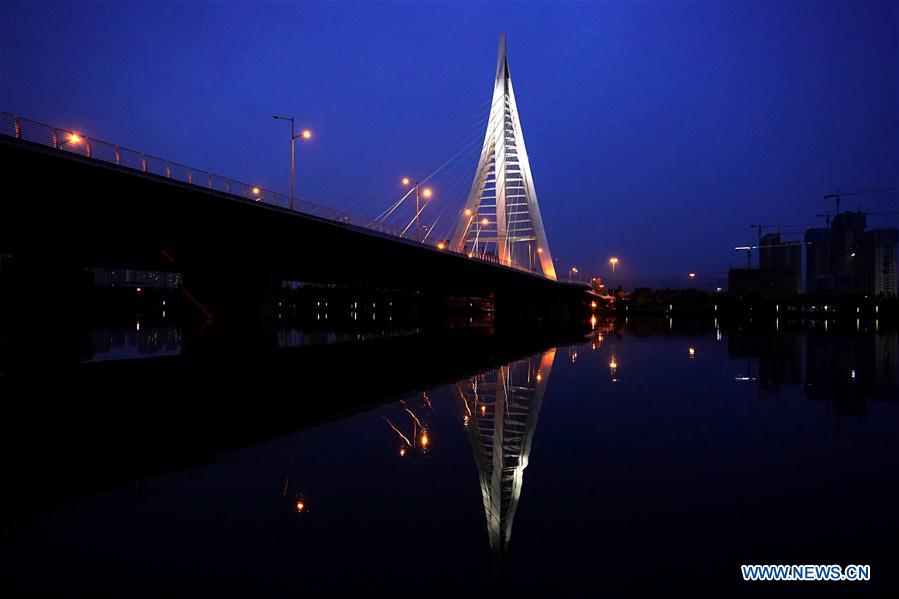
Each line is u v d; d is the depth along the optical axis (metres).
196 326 47.19
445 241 66.31
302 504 9.56
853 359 33.41
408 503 9.66
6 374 27.39
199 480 10.96
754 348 42.22
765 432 14.71
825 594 6.57
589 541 8.05
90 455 12.80
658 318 124.94
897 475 10.93
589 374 27.47
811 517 8.83
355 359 35.22
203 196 29.12
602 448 13.24
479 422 16.45
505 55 84.25
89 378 25.98
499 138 81.31
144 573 7.16
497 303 93.19
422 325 78.25
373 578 7.01
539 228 85.56
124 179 25.14
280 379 26.14
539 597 6.55
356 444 13.85
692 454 12.60
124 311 115.88
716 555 7.58
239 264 46.41
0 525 8.74
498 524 8.55
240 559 7.54
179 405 19.34
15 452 13.07
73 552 7.76
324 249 44.44
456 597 6.54
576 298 110.62
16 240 30.33
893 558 7.43
